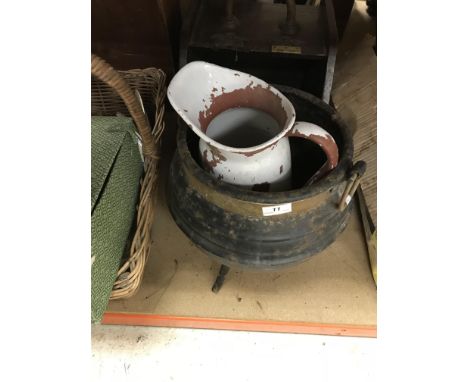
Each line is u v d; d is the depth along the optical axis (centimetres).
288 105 65
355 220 99
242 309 85
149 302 86
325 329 84
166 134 114
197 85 67
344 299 87
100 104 96
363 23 143
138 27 103
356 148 103
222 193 63
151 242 94
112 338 85
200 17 104
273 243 68
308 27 104
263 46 98
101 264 66
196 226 72
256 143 74
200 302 86
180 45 98
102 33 105
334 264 92
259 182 67
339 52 125
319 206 67
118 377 81
